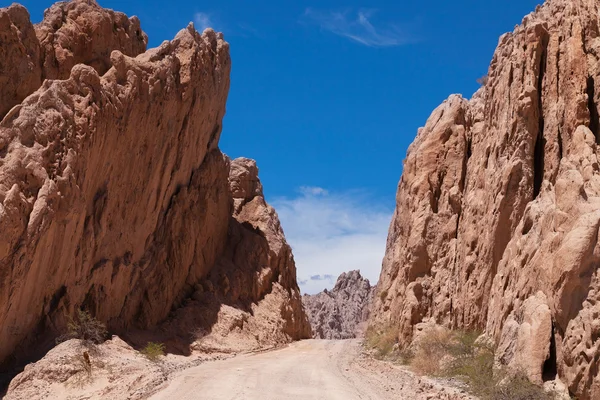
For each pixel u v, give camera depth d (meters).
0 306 21.78
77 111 26.05
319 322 83.19
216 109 41.03
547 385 15.47
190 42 36.19
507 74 23.12
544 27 21.77
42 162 23.83
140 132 30.75
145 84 31.00
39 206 23.03
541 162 21.39
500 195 21.75
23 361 23.25
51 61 28.14
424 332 25.77
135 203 31.30
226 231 45.12
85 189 26.45
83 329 25.36
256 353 36.28
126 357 26.28
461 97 30.95
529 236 18.94
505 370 16.72
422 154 29.50
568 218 16.23
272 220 51.75
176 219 36.28
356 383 21.09
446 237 27.48
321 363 29.03
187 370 25.45
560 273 15.20
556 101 20.84
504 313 18.92
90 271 28.00
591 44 19.91
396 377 21.92
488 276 22.39
